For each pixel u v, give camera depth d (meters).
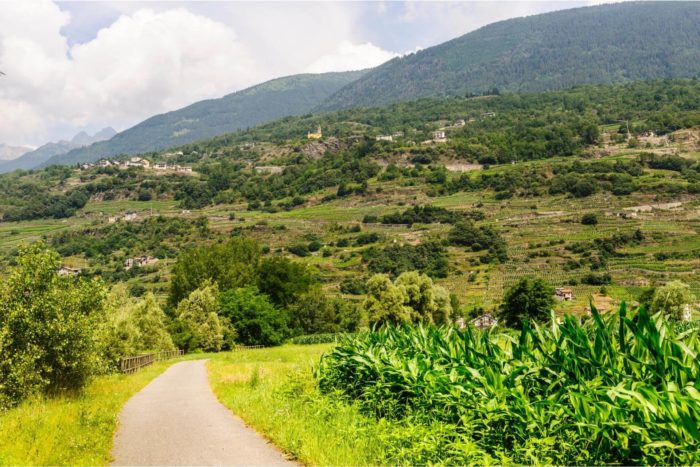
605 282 103.38
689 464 5.55
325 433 9.16
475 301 101.94
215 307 67.31
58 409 13.27
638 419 6.21
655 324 7.46
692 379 6.32
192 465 8.08
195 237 170.38
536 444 6.76
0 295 16.05
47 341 16.45
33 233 184.25
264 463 8.04
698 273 100.62
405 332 13.45
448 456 7.09
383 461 7.47
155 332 48.34
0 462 8.29
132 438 10.31
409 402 10.07
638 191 164.38
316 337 73.31
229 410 13.46
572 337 7.77
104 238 173.00
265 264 82.50
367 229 171.88
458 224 149.75
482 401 7.82
